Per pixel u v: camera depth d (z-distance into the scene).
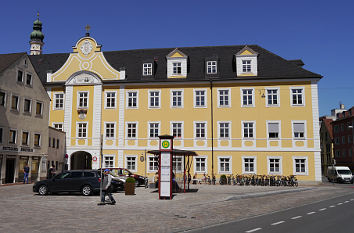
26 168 32.47
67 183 22.39
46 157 36.59
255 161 37.75
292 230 10.53
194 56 43.16
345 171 49.41
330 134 78.75
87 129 40.31
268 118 38.16
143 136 39.66
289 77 38.12
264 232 10.20
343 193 26.86
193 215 13.85
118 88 40.84
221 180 36.56
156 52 44.69
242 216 13.83
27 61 34.84
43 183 22.61
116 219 12.53
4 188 26.91
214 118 38.94
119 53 45.34
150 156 39.25
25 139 33.97
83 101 41.00
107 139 40.06
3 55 34.50
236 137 38.41
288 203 19.02
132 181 22.94
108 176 17.39
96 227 10.85
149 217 13.12
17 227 10.69
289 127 37.78
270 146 37.78
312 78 37.94
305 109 37.81
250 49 39.62
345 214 14.40
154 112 39.88
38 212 14.20
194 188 29.97
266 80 38.69
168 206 16.66
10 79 31.97
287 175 37.19
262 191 26.67
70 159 40.16
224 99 39.19
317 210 15.84
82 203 17.70
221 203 18.44
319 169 36.81
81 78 41.19
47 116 37.56
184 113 39.41
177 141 39.09
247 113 38.53
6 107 31.27
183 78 40.03
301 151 37.31
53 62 46.41
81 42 42.56
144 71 41.19
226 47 44.12
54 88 41.97
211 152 38.47
